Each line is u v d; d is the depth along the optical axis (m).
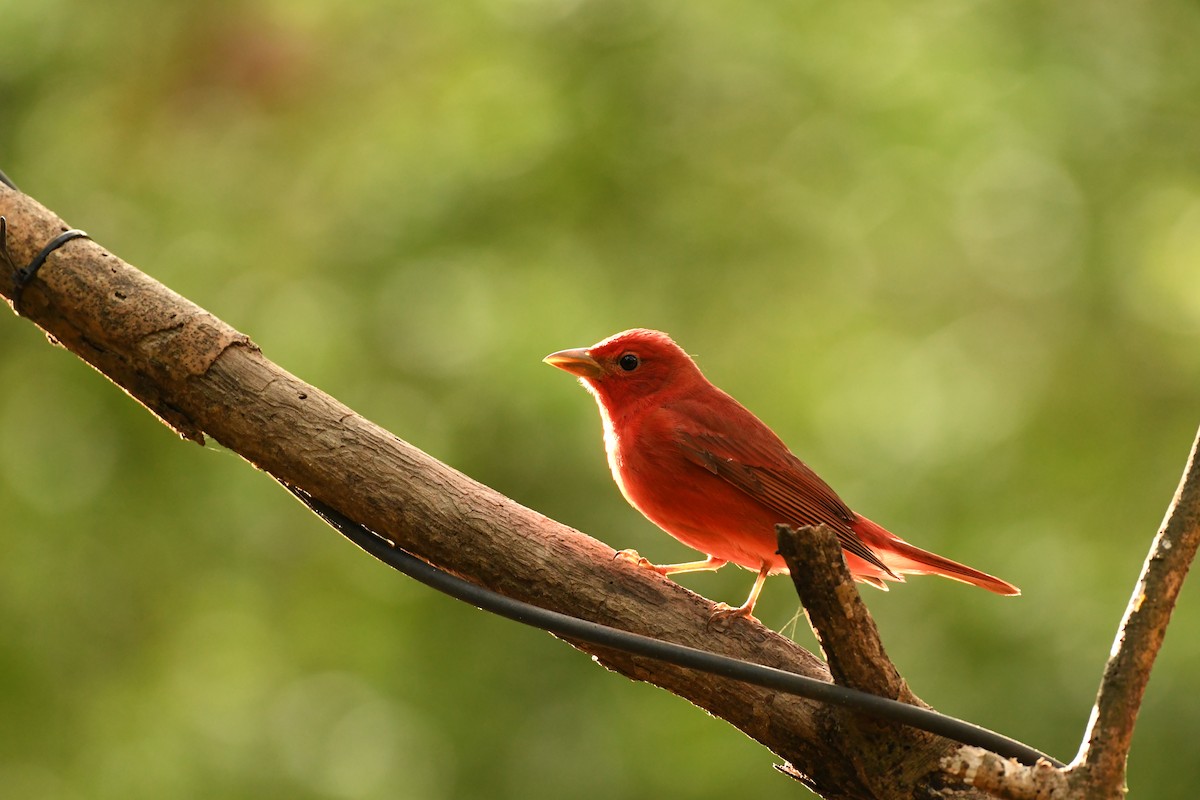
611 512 12.90
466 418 12.72
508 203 13.54
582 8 14.35
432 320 13.26
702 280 14.35
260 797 12.45
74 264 5.25
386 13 14.32
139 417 13.19
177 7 14.11
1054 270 14.62
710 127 14.59
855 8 14.30
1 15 13.56
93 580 13.02
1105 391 14.12
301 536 13.35
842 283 14.78
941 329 14.72
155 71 14.02
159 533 13.11
